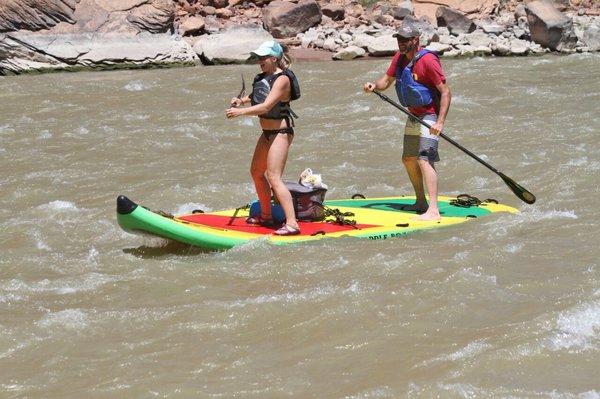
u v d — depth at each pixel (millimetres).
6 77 52781
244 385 14734
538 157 31125
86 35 56500
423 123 23203
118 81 50188
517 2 68188
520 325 16359
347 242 21500
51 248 22578
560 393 14094
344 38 60438
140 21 58375
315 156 32469
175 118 39969
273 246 21062
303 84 47344
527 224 22969
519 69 50844
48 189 28859
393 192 27984
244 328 16875
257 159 21875
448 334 16312
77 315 17516
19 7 55719
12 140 36031
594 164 29469
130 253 21625
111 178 30188
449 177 29375
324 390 14484
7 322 17422
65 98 44688
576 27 64375
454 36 61875
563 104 40562
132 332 16844
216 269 20016
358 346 15969
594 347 15516
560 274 19109
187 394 14461
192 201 27156
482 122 37250
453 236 22172
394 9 65875
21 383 15023
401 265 19766
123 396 14484
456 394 14141
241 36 58938
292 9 61844
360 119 38500
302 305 17656
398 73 23625
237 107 21688
